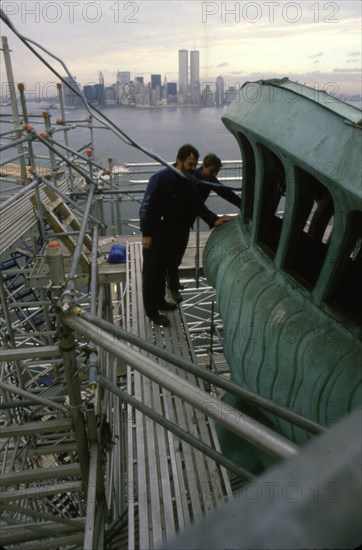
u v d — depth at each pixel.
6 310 8.62
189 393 2.44
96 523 4.53
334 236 3.28
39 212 8.36
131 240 9.45
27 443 8.09
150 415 3.62
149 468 4.13
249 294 4.47
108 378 5.86
